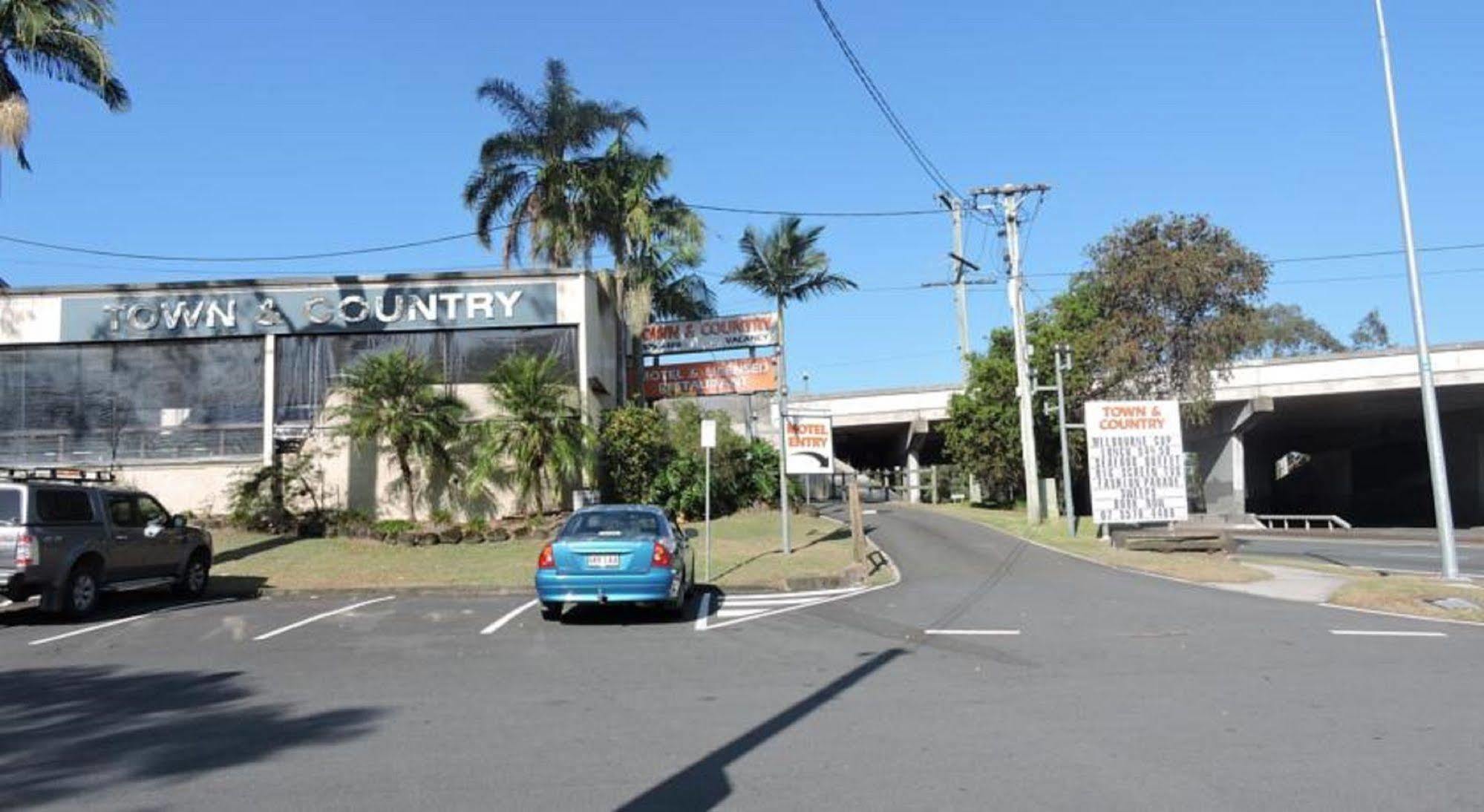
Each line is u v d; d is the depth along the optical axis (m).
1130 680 9.02
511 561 19.94
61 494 14.15
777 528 27.12
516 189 30.84
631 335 34.53
